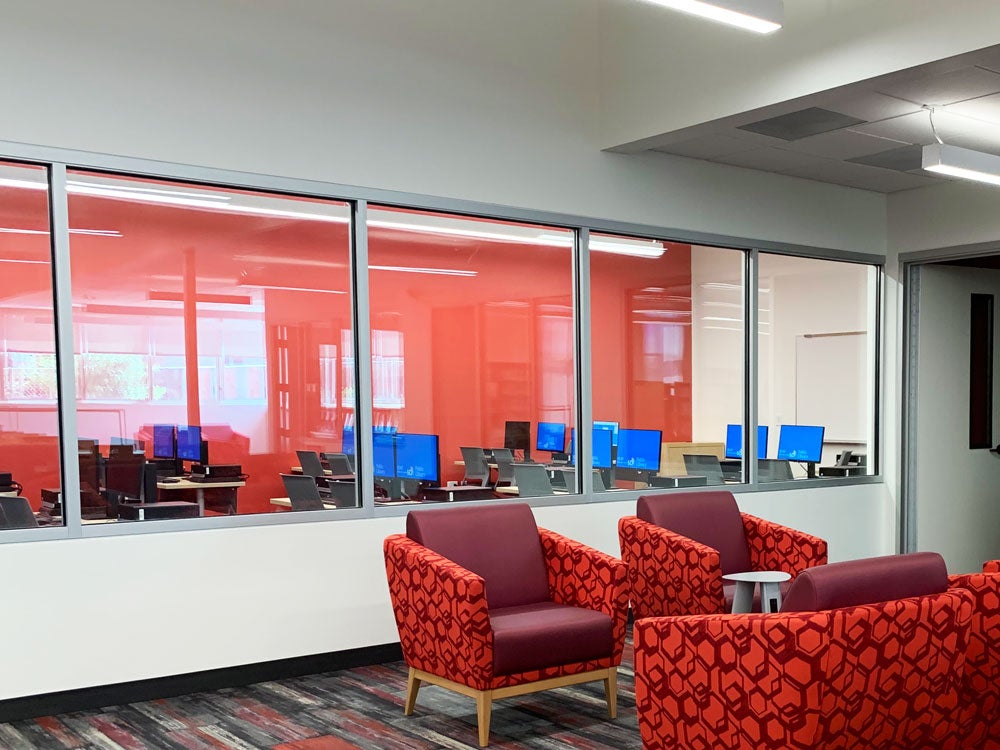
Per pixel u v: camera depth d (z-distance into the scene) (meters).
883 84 4.98
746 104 5.46
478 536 4.57
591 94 6.35
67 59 4.45
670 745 3.28
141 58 4.64
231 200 4.97
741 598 4.68
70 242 4.50
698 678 3.13
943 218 7.68
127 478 4.61
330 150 5.21
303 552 5.08
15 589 4.27
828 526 7.71
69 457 4.44
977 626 3.39
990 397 8.60
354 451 5.34
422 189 5.56
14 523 4.32
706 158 6.88
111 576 4.51
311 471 5.18
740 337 7.23
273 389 5.07
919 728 3.17
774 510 7.36
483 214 5.82
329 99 5.22
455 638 3.99
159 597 4.64
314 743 3.98
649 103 6.04
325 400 5.25
